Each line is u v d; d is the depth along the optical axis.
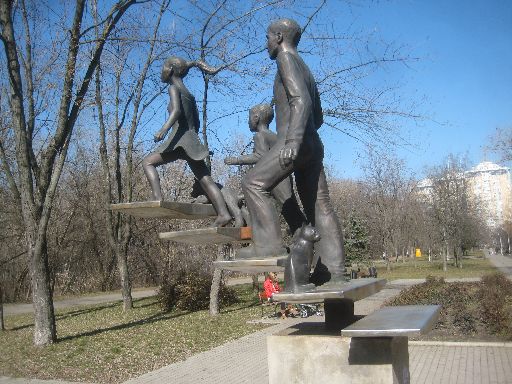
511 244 92.19
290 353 3.98
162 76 4.75
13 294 27.75
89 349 10.55
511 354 9.12
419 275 32.75
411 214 48.38
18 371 8.89
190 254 26.56
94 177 33.47
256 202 4.01
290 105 3.89
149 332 12.68
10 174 13.96
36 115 14.45
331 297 3.43
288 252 4.05
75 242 33.22
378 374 3.73
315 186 4.36
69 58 11.45
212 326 13.56
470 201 48.81
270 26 4.22
